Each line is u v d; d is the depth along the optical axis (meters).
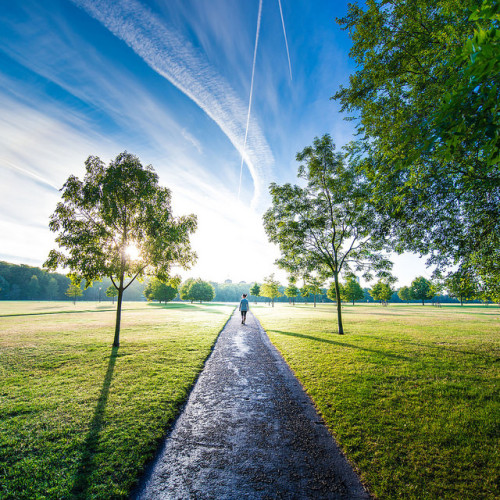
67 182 10.50
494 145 2.41
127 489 3.15
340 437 4.32
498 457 3.71
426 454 3.81
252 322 23.38
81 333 14.84
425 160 6.09
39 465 3.54
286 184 15.63
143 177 10.96
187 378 7.27
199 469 3.58
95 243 10.92
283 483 3.30
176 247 12.48
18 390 6.26
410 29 6.33
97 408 5.32
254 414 5.31
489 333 14.96
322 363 8.68
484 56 2.05
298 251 15.70
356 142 9.95
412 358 9.19
